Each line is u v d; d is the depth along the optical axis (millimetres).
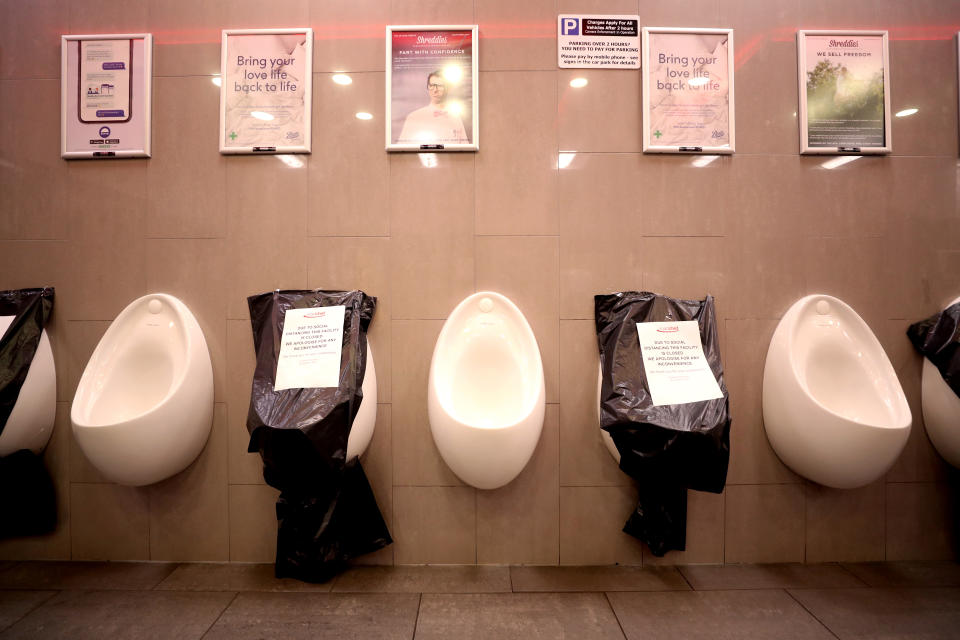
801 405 1447
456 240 1612
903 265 1603
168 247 1609
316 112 1606
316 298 1555
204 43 1613
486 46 1611
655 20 1613
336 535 1461
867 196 1605
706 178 1609
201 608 1361
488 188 1611
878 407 1483
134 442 1368
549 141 1612
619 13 1610
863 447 1344
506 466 1346
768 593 1443
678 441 1257
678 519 1527
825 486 1599
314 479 1335
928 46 1604
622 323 1544
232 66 1601
